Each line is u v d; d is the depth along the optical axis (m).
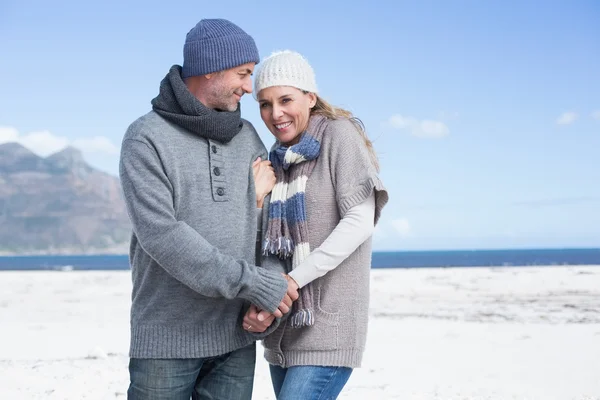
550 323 9.87
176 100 2.56
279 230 2.72
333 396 2.73
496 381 5.66
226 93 2.61
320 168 2.75
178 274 2.36
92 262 98.38
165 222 2.36
